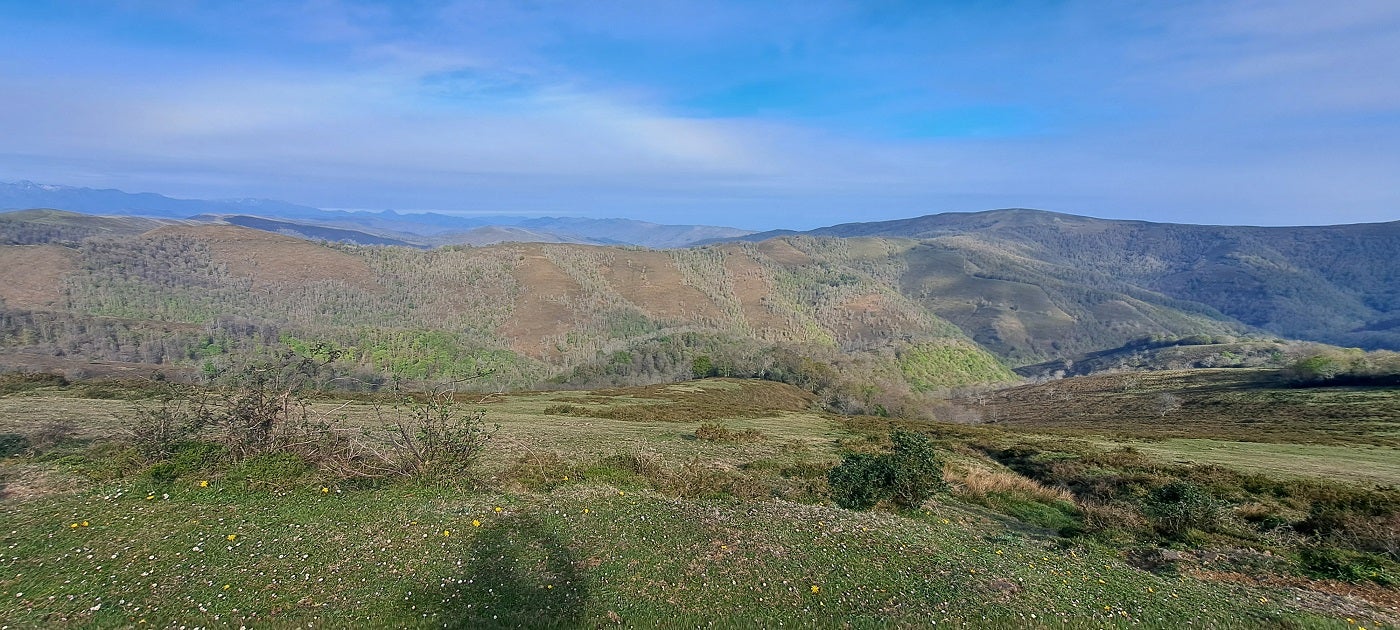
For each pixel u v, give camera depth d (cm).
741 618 968
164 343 12762
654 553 1220
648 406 5472
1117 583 1256
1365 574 1497
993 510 2236
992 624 981
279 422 1842
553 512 1477
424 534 1269
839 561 1220
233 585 1005
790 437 4041
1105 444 4128
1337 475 2933
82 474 1614
